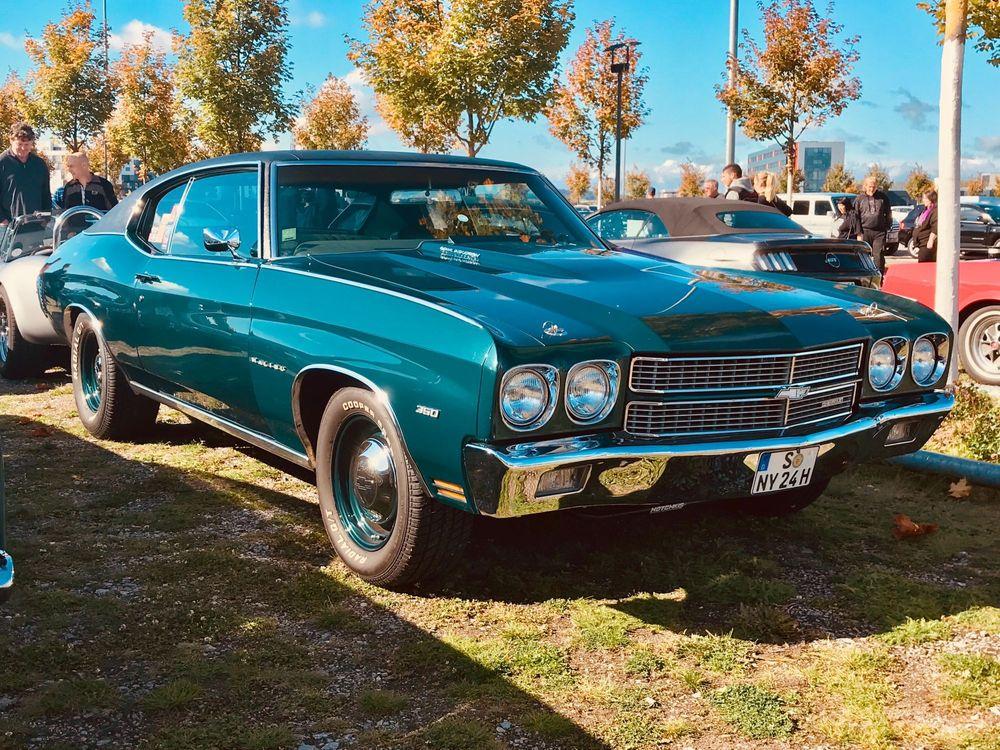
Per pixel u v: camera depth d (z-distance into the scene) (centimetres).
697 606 350
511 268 380
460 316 314
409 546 341
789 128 2394
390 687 291
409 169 456
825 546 411
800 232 872
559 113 3522
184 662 303
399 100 2322
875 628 333
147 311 477
